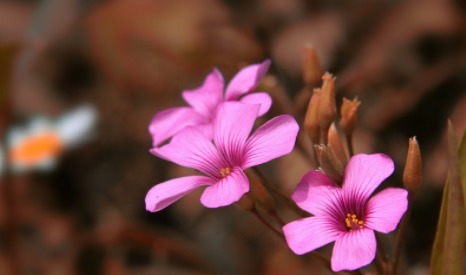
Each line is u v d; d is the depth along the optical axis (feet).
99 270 1.17
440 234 0.73
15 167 1.26
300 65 1.23
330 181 0.73
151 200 0.72
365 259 0.68
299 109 0.87
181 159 0.75
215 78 0.82
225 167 0.75
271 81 0.86
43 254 1.29
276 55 1.26
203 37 1.26
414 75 1.25
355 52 1.27
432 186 1.18
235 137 0.74
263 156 0.72
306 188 0.73
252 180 0.75
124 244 1.15
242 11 1.33
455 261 0.72
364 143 1.18
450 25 1.27
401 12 1.30
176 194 0.72
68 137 1.31
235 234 1.23
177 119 0.80
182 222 1.28
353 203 0.72
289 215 1.14
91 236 1.13
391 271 0.75
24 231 1.32
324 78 0.77
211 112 0.80
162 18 1.33
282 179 1.15
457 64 1.25
